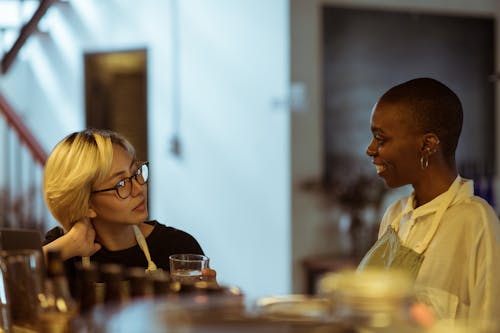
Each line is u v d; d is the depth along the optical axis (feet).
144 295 5.24
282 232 19.43
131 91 22.53
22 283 5.68
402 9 20.43
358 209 19.35
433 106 6.81
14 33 23.07
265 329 4.32
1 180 23.50
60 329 5.48
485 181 18.65
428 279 6.75
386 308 4.13
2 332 5.82
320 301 4.73
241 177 20.17
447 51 20.97
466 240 6.68
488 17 21.39
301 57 19.40
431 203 6.86
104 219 7.75
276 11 19.42
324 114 19.70
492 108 21.57
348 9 19.89
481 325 6.00
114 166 7.62
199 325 4.41
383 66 20.27
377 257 7.23
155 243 8.31
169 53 21.62
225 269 20.54
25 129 19.15
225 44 20.40
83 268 5.47
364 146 20.11
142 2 22.11
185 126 21.31
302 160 19.45
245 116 20.08
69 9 23.53
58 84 23.82
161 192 21.77
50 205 7.68
